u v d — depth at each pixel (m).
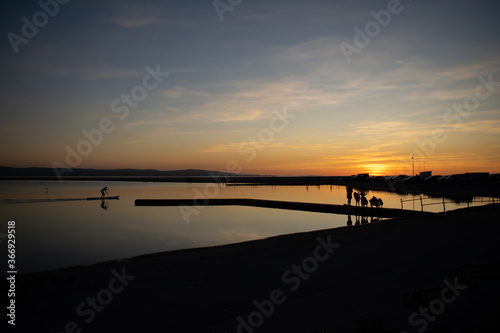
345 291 7.58
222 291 8.26
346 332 5.53
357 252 11.56
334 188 78.00
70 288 8.91
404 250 11.12
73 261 15.51
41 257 16.39
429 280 7.65
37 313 7.09
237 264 11.06
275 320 6.32
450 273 7.94
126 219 30.44
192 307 7.25
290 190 74.31
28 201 46.66
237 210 37.41
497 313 5.58
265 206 40.56
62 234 22.94
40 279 9.94
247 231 23.97
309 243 14.27
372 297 7.01
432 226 15.96
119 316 6.87
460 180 59.25
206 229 24.98
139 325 6.39
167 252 14.98
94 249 18.22
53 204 43.09
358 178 96.00
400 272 8.55
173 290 8.47
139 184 121.19
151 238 21.52
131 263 11.93
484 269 7.92
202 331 6.04
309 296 7.51
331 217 30.55
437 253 10.12
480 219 16.36
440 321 5.63
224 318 6.59
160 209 38.75
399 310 6.22
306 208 35.72
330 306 6.75
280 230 24.25
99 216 32.44
